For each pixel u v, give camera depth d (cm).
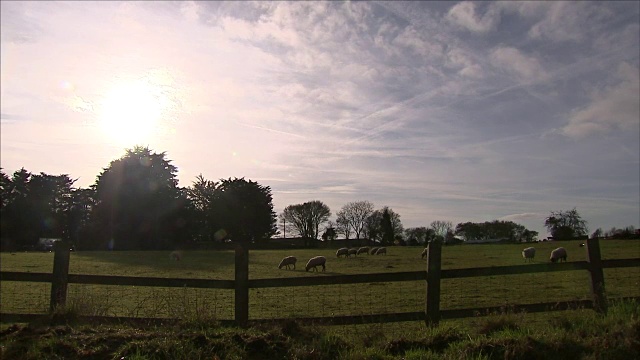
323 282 828
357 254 6475
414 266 3931
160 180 7938
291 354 689
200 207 9238
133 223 7681
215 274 3064
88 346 709
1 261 4075
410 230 11762
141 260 4703
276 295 1794
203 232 9094
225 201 9262
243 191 9394
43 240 7938
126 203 7638
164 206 7844
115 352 690
